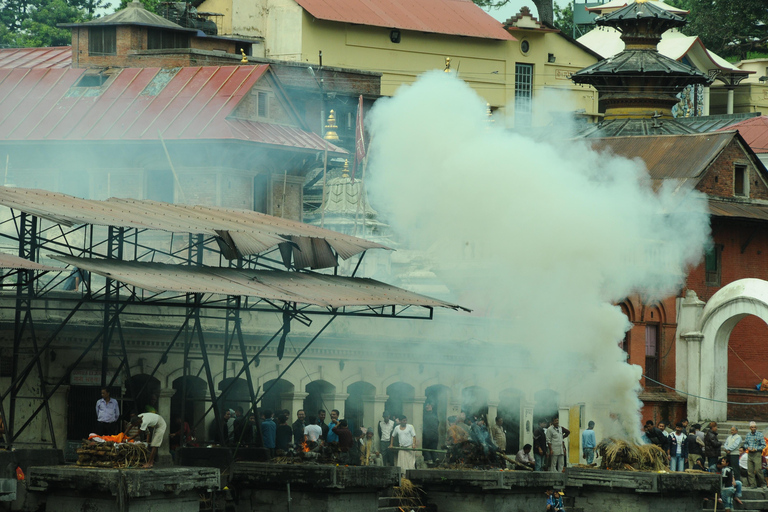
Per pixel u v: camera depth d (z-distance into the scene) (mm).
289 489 51062
